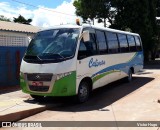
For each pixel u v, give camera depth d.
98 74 11.18
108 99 10.90
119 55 13.55
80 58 9.84
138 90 12.75
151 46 35.19
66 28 10.34
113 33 13.09
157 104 9.62
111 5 30.52
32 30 27.27
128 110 8.92
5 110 8.50
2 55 13.46
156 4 33.94
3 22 28.98
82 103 10.24
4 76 13.60
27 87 9.85
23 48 14.57
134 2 29.38
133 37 16.06
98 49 11.23
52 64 9.41
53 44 9.98
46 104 9.66
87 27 10.68
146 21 29.98
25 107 8.98
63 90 9.35
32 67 9.69
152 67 26.55
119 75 13.69
